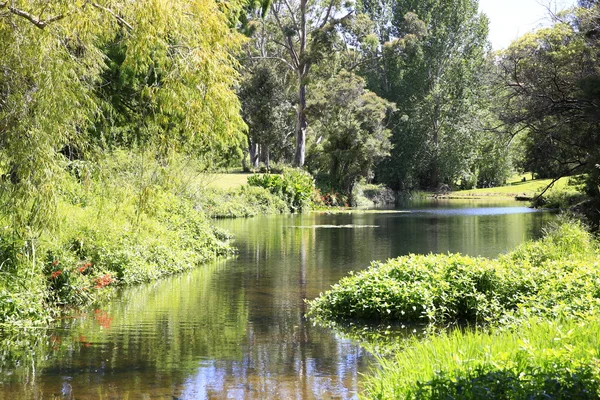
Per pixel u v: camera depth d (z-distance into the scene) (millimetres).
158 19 9273
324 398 6516
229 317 10508
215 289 13297
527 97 25281
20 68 8789
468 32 67188
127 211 15078
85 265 12469
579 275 10266
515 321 8555
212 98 10086
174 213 18828
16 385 6895
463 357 5750
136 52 9852
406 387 5441
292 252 20094
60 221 9914
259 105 54062
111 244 14148
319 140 60281
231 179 48719
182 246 17781
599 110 21766
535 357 5320
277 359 8008
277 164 53156
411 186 66875
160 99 10461
